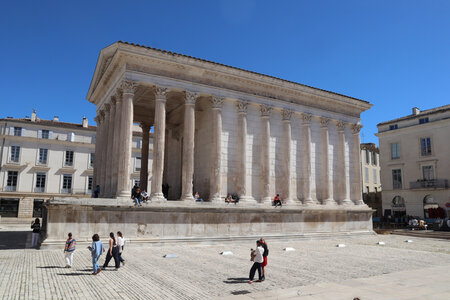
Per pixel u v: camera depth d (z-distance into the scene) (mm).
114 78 27297
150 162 62094
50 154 58312
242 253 19750
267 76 29531
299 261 17438
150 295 10602
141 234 22047
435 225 36312
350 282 12570
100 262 16109
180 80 26141
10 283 11758
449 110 46125
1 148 55562
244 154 28000
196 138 31062
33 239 21844
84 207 20531
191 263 16234
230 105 28594
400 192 50188
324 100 33594
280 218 27891
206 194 28484
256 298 10305
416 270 15258
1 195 54188
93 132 61750
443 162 46125
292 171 31047
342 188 33625
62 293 10617
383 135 53000
